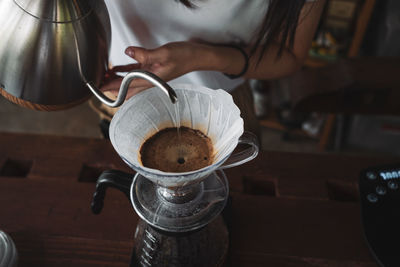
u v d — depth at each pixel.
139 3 0.77
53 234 0.65
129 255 0.63
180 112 0.52
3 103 1.95
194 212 0.52
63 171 0.74
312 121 1.80
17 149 0.77
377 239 0.64
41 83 0.57
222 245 0.60
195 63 0.72
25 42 0.53
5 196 0.70
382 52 1.49
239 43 0.85
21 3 0.51
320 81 1.10
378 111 1.11
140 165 0.45
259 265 0.63
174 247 0.56
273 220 0.68
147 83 0.66
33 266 0.62
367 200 0.67
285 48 0.88
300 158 0.78
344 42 1.60
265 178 0.75
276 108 1.84
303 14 0.81
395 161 0.77
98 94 0.59
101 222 0.67
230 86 0.91
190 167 0.48
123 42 0.85
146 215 0.52
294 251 0.64
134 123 0.50
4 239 0.57
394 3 1.42
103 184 0.55
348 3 1.50
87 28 0.56
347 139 1.80
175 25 0.81
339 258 0.64
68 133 1.86
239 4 0.77
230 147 0.46
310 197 0.72
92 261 0.63
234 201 0.70
